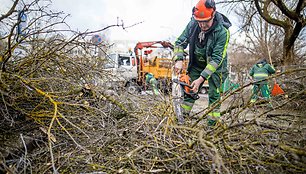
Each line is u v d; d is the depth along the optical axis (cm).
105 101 289
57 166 194
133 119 277
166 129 216
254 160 168
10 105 218
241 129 203
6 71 232
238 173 180
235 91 227
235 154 184
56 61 280
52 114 234
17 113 238
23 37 254
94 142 214
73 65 301
